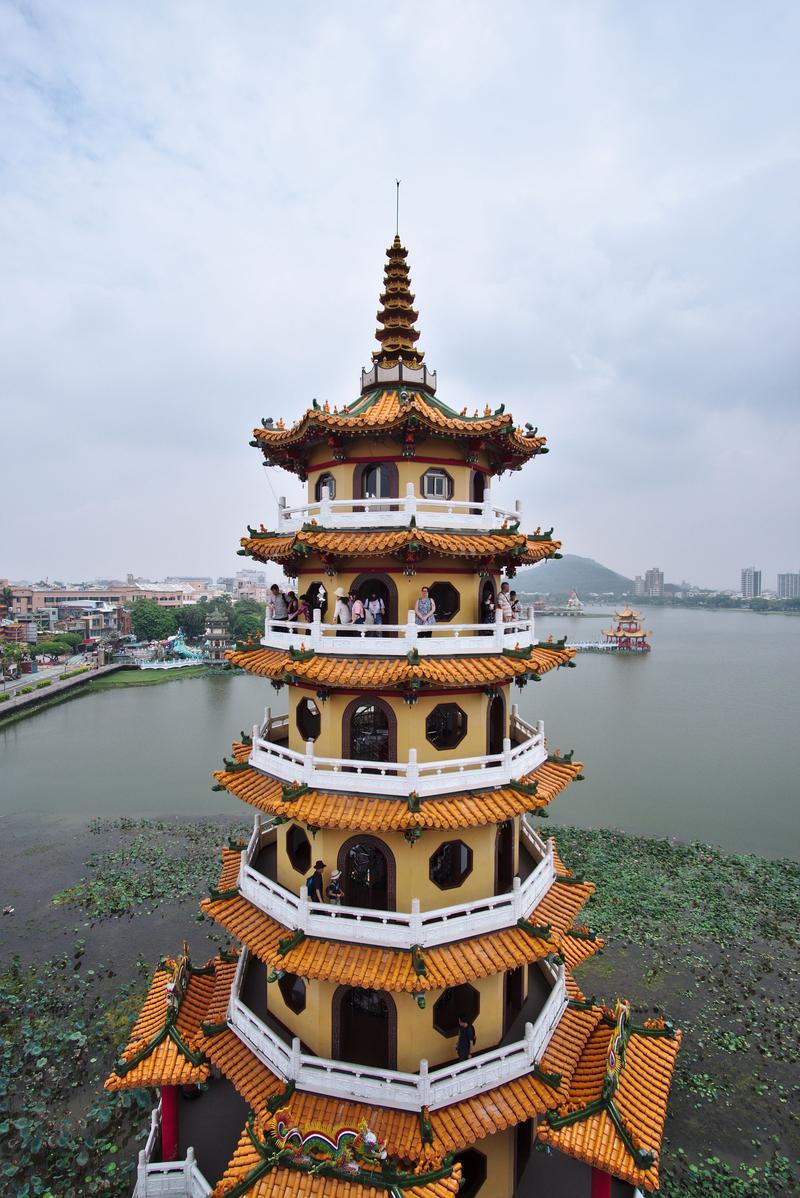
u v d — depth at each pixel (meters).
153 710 123.56
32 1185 27.00
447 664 18.95
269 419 22.42
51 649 177.00
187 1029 23.19
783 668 174.62
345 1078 19.06
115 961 43.38
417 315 23.45
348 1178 16.83
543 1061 21.25
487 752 21.27
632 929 46.44
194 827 66.50
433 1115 18.55
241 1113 23.50
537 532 23.50
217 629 181.12
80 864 57.91
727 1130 29.89
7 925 47.91
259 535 21.67
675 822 66.69
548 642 22.67
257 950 19.80
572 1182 22.28
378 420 19.50
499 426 19.78
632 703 126.12
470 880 20.50
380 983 17.70
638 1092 20.38
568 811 69.56
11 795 76.25
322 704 20.72
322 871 20.23
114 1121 30.19
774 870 55.91
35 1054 34.38
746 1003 38.66
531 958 18.91
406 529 19.17
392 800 18.92
